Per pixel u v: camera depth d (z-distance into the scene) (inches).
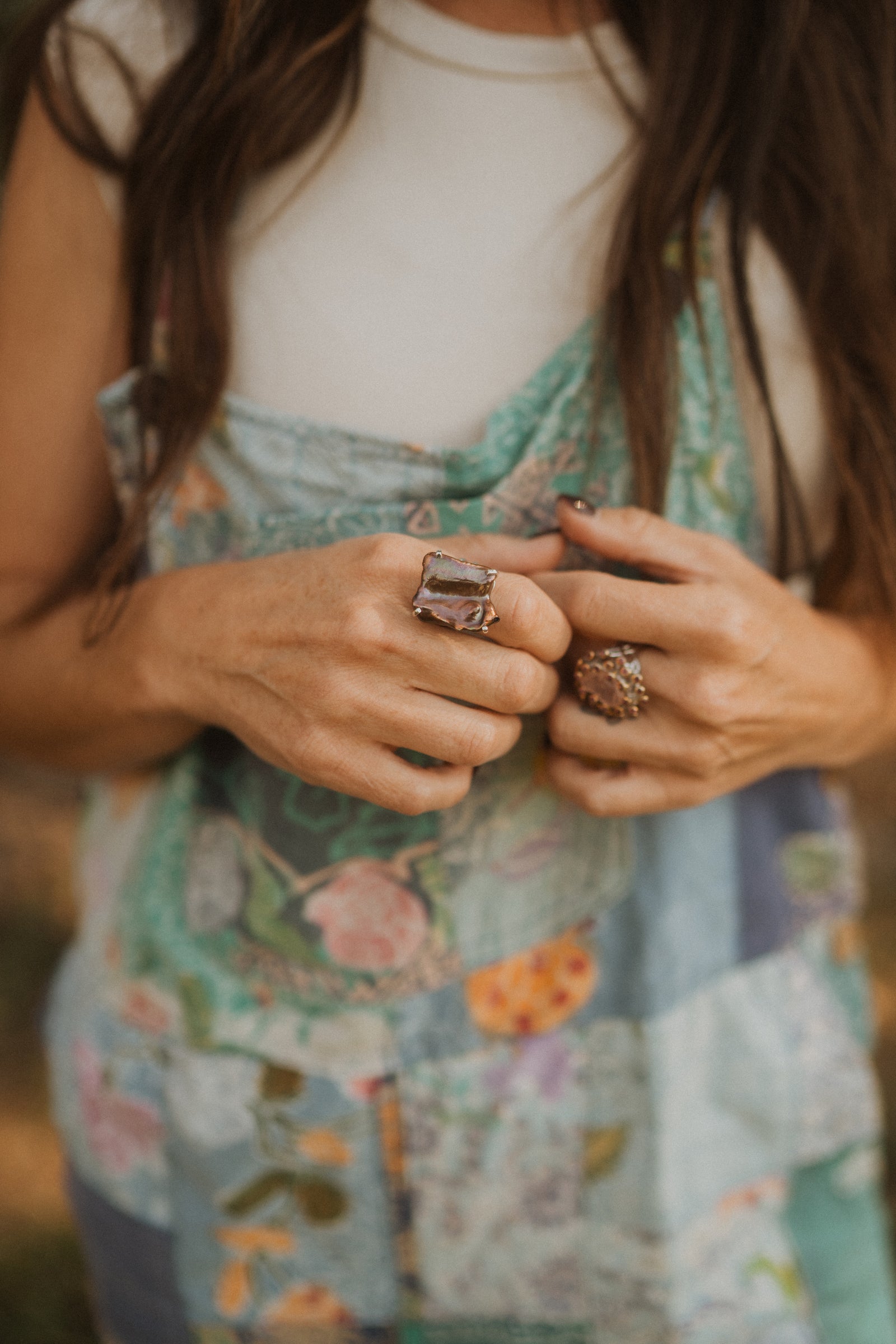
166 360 25.0
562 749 24.8
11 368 25.9
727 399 24.8
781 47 24.0
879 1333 28.8
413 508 24.8
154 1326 27.7
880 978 61.9
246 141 24.5
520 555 24.1
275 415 24.8
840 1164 28.2
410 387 24.8
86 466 26.3
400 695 23.3
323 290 24.8
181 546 25.8
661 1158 26.0
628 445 24.7
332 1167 26.4
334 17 24.4
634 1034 25.9
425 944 25.7
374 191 24.8
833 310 24.8
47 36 25.1
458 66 24.6
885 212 24.9
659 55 24.3
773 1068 26.7
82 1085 27.7
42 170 25.4
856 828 74.3
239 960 26.3
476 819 25.4
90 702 25.6
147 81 25.0
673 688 23.8
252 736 24.4
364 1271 26.9
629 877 25.8
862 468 25.0
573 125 24.8
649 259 24.1
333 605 23.3
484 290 24.7
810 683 24.5
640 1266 26.3
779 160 24.8
